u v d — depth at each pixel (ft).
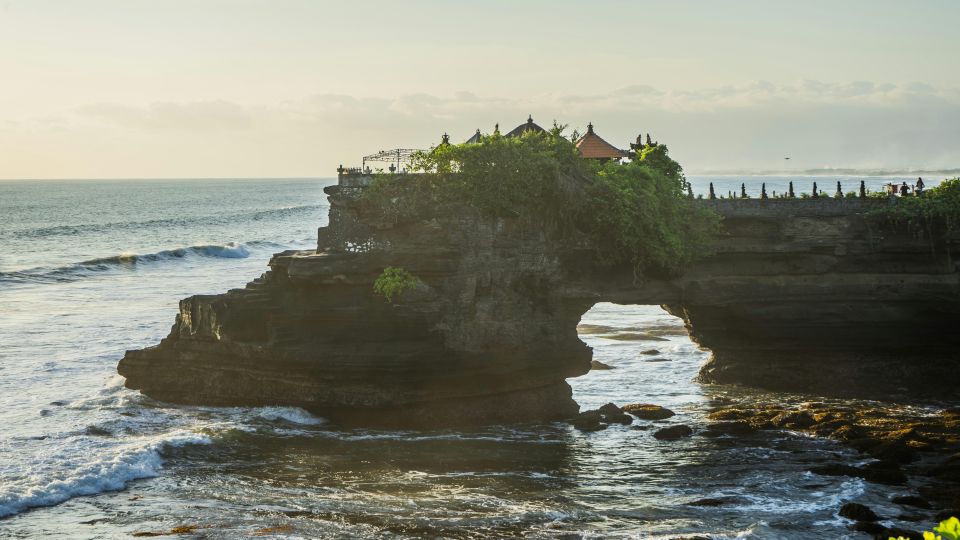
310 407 152.56
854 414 158.40
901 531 106.73
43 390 165.27
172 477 125.08
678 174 191.42
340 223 159.94
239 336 155.22
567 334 166.81
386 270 152.05
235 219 638.94
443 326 153.28
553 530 107.76
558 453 138.82
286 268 153.69
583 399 173.58
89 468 123.54
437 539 104.88
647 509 114.83
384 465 131.54
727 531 107.76
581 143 201.77
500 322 158.10
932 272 186.19
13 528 107.04
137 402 157.07
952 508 114.11
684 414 161.38
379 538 104.88
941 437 143.02
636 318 268.41
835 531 108.06
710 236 182.80
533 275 164.66
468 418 154.92
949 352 183.32
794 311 181.06
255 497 117.70
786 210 185.68
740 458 136.05
